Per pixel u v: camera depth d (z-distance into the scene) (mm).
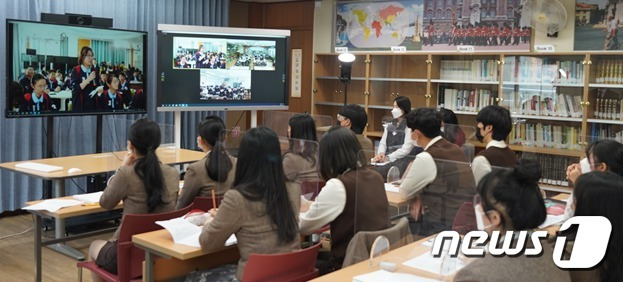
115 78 6184
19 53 5355
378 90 7727
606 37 6027
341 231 2908
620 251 1835
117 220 5520
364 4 7832
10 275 4441
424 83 7359
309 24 8445
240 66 6688
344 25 8062
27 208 3652
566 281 1777
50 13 5988
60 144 6438
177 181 3500
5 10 5816
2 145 5961
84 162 5027
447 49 7117
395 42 7582
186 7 7559
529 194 1756
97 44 5992
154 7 7176
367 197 2732
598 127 6152
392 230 2453
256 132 2594
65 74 5727
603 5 6020
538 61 6422
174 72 6328
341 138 2951
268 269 2492
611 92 6059
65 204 3695
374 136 7695
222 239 2588
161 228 3184
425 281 2139
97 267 3303
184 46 6363
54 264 4715
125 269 3072
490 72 6793
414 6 7363
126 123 7043
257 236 2580
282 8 8695
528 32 6492
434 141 3768
